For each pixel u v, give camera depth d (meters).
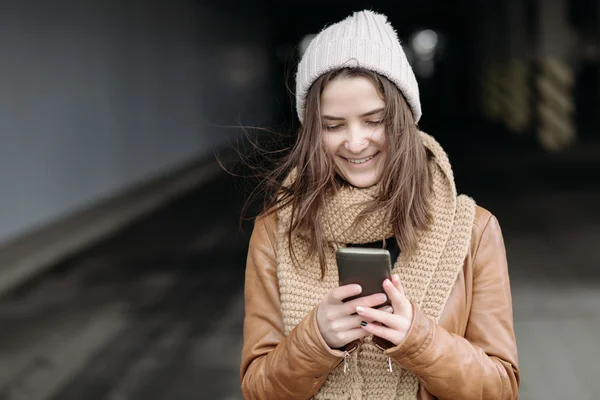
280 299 1.73
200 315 6.05
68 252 9.01
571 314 5.59
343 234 1.66
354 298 1.50
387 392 1.64
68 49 11.73
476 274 1.69
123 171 14.26
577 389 4.24
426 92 42.62
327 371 1.57
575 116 25.05
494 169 15.12
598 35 23.67
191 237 9.66
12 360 5.21
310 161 1.64
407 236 1.61
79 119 12.05
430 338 1.50
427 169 1.67
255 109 29.50
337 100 1.60
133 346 5.36
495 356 1.65
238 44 26.53
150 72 16.23
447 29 40.75
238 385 4.52
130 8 14.94
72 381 4.73
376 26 1.62
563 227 9.07
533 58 19.53
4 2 9.50
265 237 1.78
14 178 9.70
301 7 38.09
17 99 9.85
